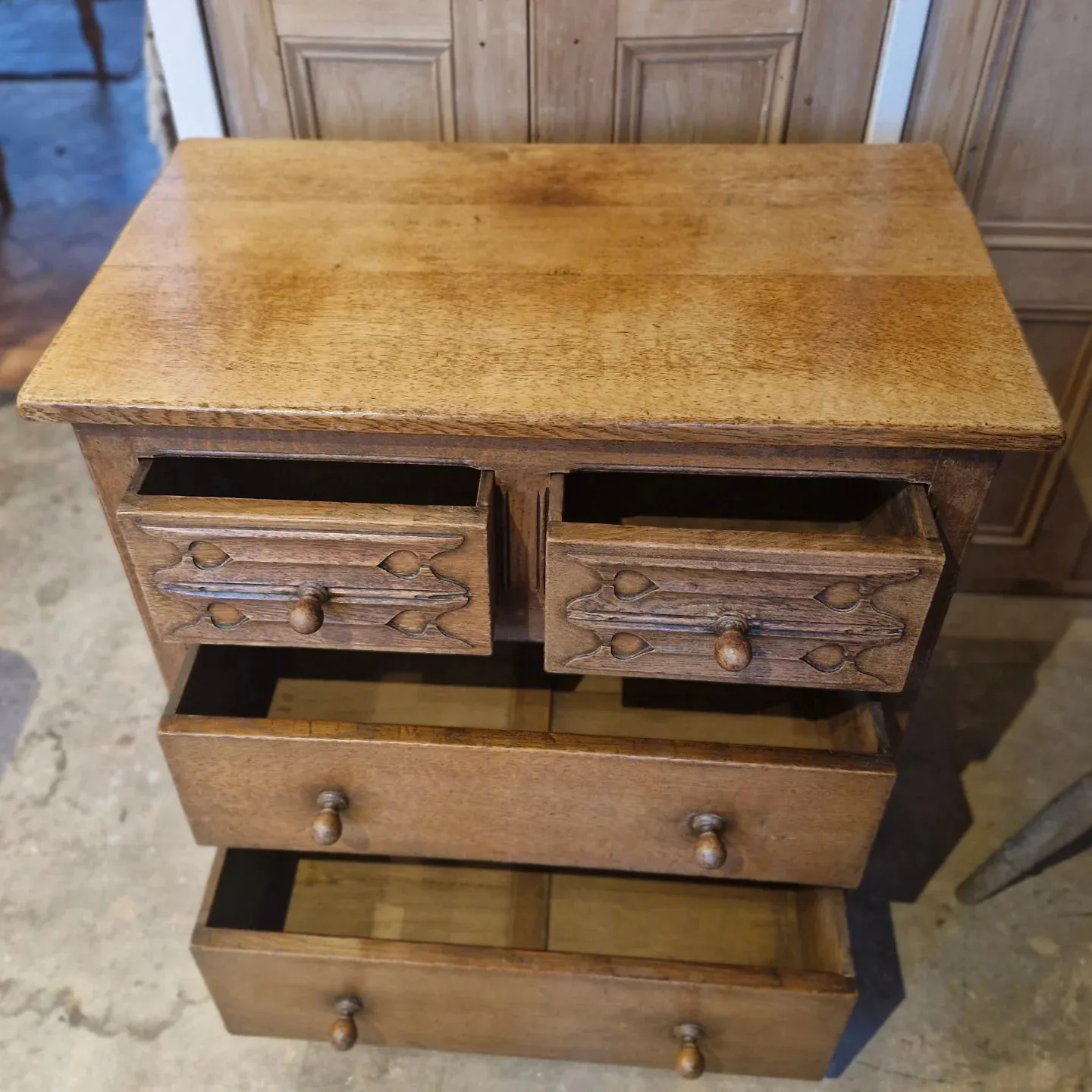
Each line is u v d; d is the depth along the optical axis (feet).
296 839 3.34
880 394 2.64
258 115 3.91
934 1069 3.72
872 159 3.56
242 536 2.67
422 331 2.85
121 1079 3.72
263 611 2.85
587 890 3.84
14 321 6.86
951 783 4.53
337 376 2.70
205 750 3.05
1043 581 5.16
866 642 2.73
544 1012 3.40
